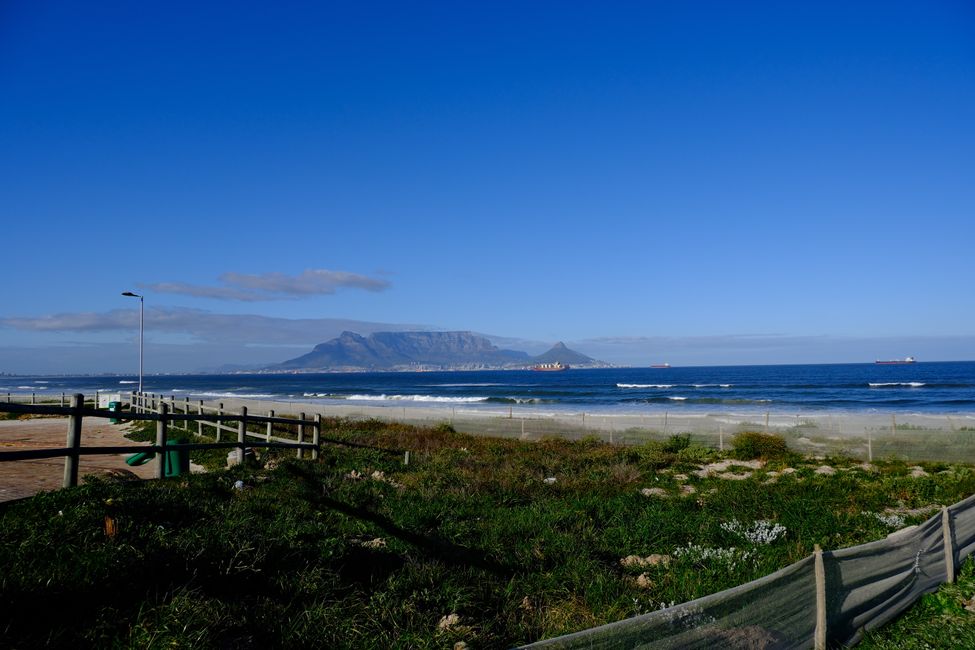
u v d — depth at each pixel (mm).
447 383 159375
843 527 10078
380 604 5680
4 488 8734
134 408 32656
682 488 14562
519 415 43562
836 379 124188
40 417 30703
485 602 6320
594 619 5977
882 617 6352
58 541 5375
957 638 5984
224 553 5820
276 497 9289
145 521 6395
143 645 4027
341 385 162000
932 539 7465
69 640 4047
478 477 13758
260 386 161625
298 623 4945
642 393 89062
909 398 70438
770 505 11586
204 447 10648
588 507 11039
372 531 8250
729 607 4496
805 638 5195
